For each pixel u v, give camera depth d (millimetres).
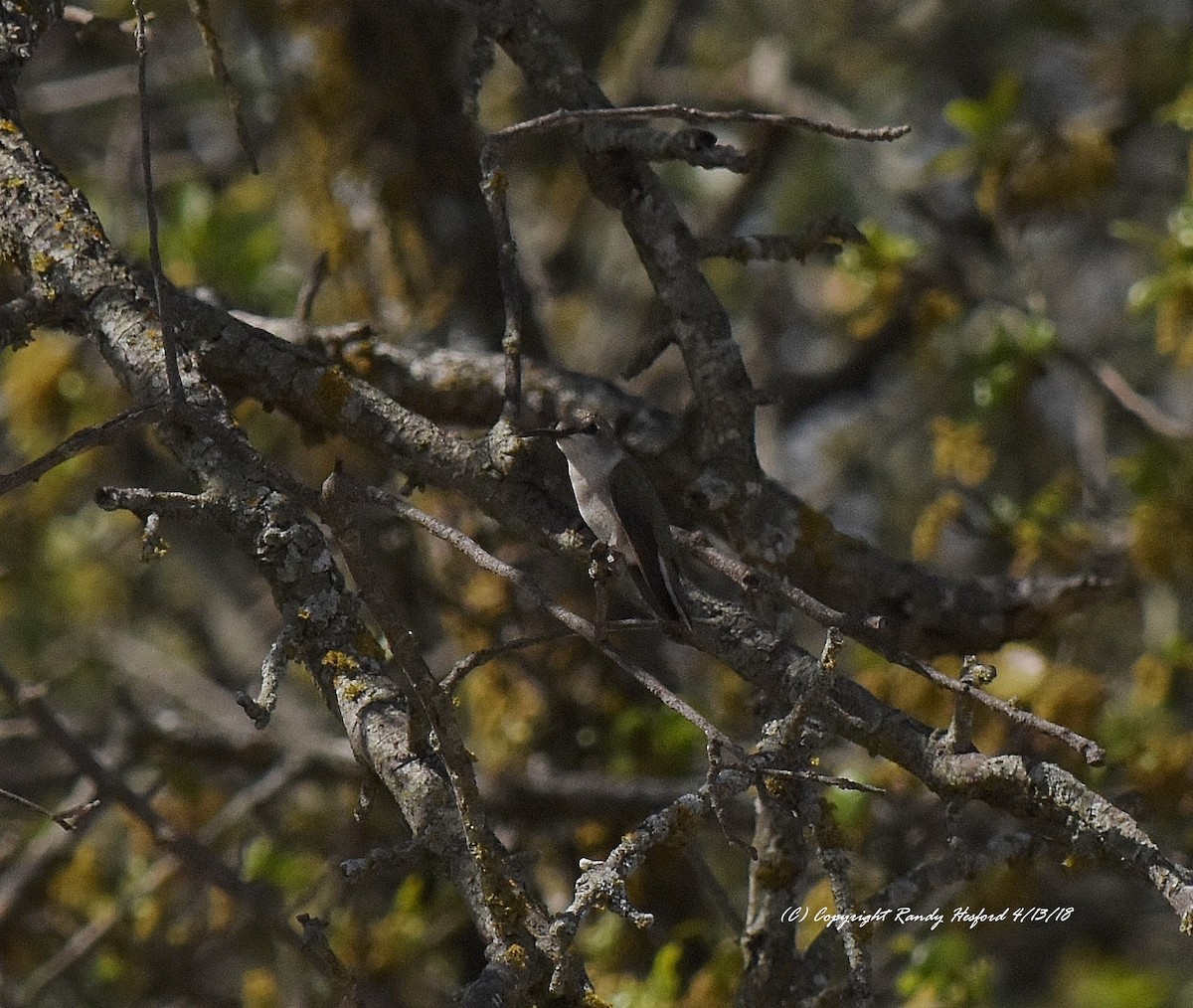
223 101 15383
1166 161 16969
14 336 7445
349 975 5805
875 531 16281
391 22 12336
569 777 11305
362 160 12461
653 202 8031
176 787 12414
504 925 5855
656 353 8102
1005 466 16062
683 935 10430
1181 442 11180
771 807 6902
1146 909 13242
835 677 6371
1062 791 6230
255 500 6844
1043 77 17500
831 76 17969
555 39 8164
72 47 16469
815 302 17453
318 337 9469
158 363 7129
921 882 6816
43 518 14203
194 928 12148
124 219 13477
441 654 12953
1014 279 15766
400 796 6277
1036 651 10883
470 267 12383
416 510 6328
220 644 15648
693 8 17875
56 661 14031
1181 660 11078
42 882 12414
